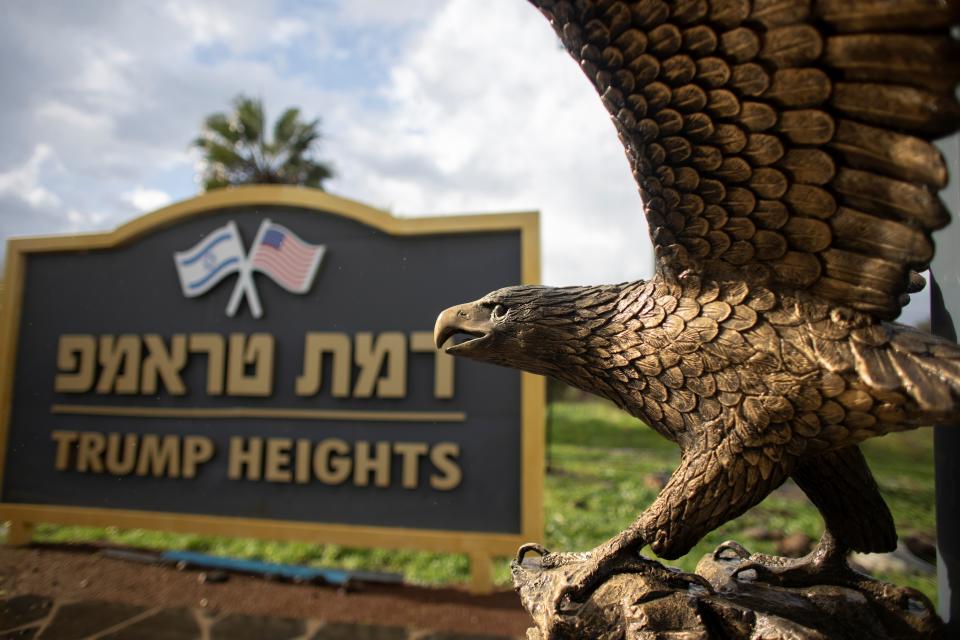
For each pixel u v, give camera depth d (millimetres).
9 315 4871
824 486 1136
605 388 1173
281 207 4449
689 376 1012
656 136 844
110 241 4719
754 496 970
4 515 4656
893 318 875
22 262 4930
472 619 3455
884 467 6148
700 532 1006
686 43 760
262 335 4359
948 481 1227
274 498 4238
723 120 798
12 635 3213
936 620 1087
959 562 1180
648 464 7680
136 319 4672
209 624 3373
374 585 4047
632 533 1049
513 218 4027
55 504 4637
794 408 913
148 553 4730
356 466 4098
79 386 4680
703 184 865
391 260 4223
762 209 855
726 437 974
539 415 3857
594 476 6969
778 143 787
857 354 860
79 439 4656
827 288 893
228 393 4383
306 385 4234
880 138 726
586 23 800
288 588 3961
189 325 4551
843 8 661
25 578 4066
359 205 4250
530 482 3812
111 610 3559
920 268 812
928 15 624
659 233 974
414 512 4004
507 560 4559
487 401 3977
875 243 809
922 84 667
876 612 1091
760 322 938
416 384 4090
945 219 730
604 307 1183
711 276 991
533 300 1251
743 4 707
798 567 1180
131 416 4590
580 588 1029
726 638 977
